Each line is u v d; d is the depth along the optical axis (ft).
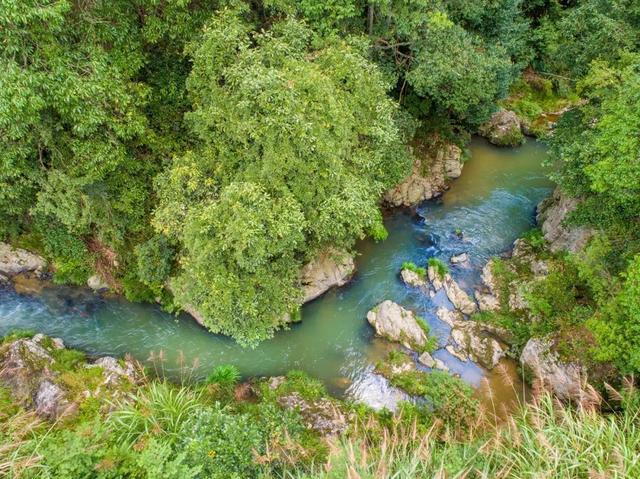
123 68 50.65
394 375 55.01
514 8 83.76
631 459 33.01
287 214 46.85
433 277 68.49
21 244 63.93
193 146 63.00
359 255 73.67
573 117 66.18
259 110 47.96
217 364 57.16
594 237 54.95
